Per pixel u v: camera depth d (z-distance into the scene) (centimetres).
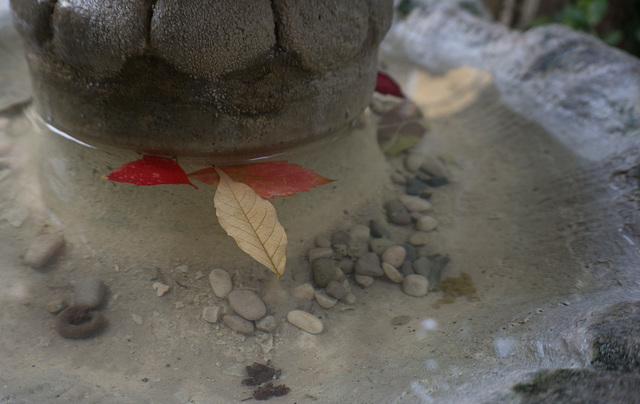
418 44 67
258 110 37
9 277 34
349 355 31
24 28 36
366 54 40
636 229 38
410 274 36
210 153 38
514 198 43
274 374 30
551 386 26
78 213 38
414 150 47
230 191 35
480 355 30
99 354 30
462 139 49
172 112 36
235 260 36
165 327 32
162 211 38
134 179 36
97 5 33
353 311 34
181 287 34
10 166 41
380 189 42
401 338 32
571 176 44
